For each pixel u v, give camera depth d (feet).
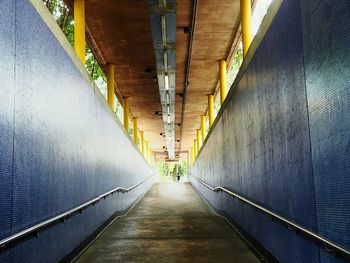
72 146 18.75
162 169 208.54
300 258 13.00
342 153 9.60
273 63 16.12
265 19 17.40
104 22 33.73
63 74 17.21
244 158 23.72
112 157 31.60
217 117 37.96
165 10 27.81
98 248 21.11
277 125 15.89
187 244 21.97
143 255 19.51
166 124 74.95
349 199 9.27
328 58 10.29
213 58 44.04
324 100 10.68
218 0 31.63
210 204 42.47
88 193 22.21
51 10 33.06
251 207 21.43
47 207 14.62
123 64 43.83
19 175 11.88
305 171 12.46
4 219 10.73
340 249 9.21
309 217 12.12
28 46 12.66
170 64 39.52
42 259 13.94
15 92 11.57
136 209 40.96
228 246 21.43
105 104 28.73
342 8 9.32
